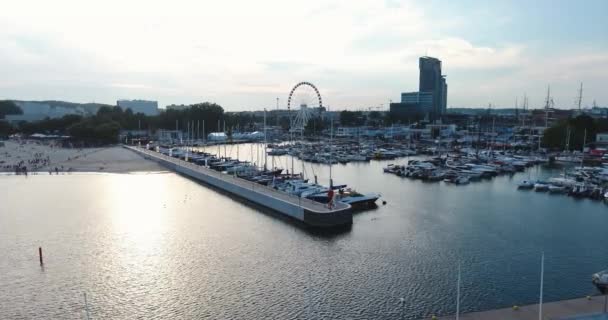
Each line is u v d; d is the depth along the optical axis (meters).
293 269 65.81
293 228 87.31
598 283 58.12
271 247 75.69
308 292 57.97
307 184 120.06
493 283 60.59
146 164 190.12
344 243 77.81
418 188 132.38
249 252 73.19
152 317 51.56
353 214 98.62
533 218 95.00
